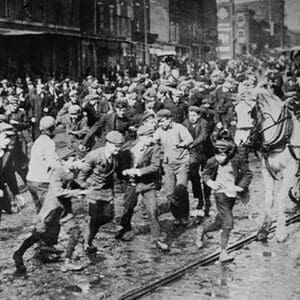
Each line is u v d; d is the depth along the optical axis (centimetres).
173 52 3959
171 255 760
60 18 3341
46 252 747
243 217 956
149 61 3916
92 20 3722
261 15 5153
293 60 3588
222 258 725
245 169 736
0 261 746
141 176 777
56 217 707
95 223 757
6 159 976
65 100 2164
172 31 4594
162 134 887
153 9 4581
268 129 823
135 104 1380
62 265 718
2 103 1611
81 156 1155
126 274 688
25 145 1238
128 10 4159
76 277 682
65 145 1675
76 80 3158
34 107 1700
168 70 3322
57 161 745
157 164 773
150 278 671
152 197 780
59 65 3161
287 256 746
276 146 819
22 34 2773
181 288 637
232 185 724
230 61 4897
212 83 2658
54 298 616
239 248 786
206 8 4969
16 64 2867
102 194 745
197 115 944
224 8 5162
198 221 921
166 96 1344
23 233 871
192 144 893
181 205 895
